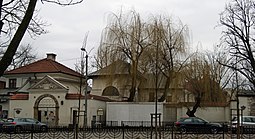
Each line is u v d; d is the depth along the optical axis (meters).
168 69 39.09
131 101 41.84
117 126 37.69
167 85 39.91
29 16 4.95
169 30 39.09
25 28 4.91
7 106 50.06
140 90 41.78
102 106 43.94
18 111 43.47
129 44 39.25
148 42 38.66
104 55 39.75
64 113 41.81
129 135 27.89
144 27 39.16
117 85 41.19
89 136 27.16
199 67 42.00
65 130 31.77
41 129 33.56
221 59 45.66
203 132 33.47
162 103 41.00
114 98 47.94
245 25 30.47
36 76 51.94
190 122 34.72
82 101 41.16
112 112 42.22
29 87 47.03
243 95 45.53
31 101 43.25
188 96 44.97
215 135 29.42
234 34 30.73
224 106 45.47
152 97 41.81
